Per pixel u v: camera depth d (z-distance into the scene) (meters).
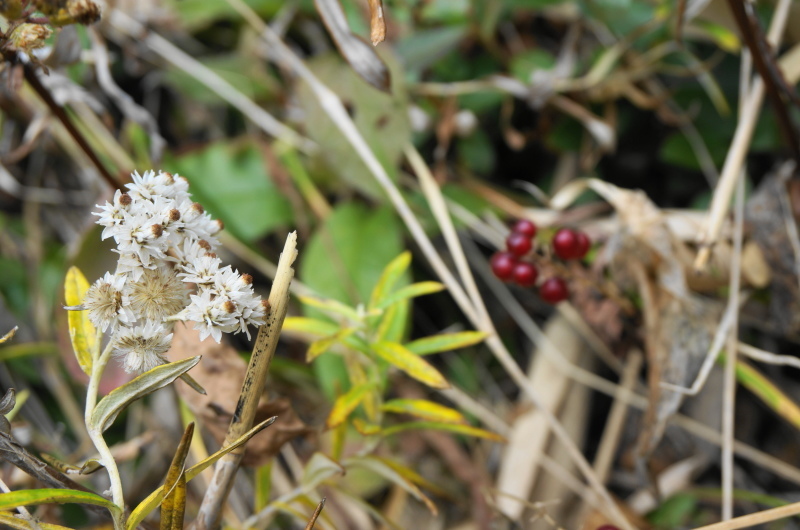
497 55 0.67
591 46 0.69
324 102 0.57
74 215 0.68
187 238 0.36
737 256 0.51
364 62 0.44
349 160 0.60
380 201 0.61
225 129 0.72
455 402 0.61
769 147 0.60
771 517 0.43
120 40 0.67
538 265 0.50
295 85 0.66
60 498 0.36
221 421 0.43
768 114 0.60
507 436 0.57
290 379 0.59
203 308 0.35
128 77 0.70
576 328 0.62
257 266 0.62
